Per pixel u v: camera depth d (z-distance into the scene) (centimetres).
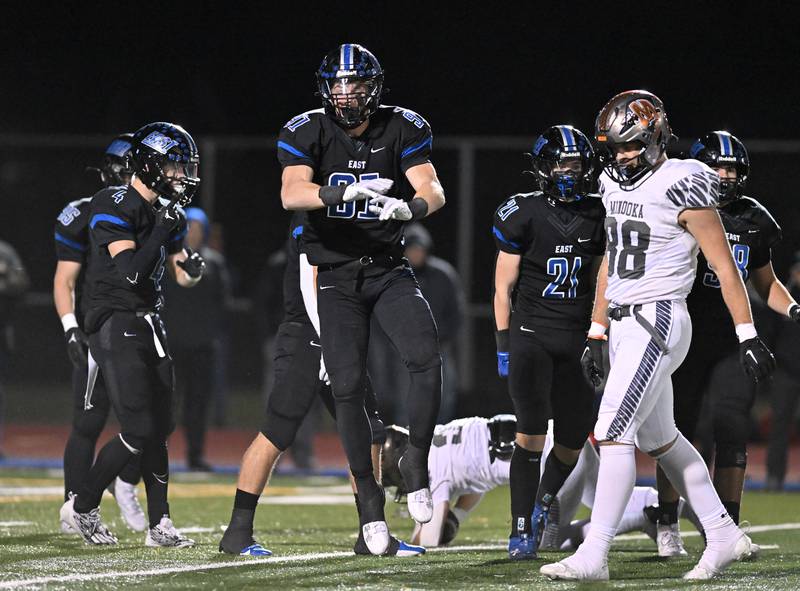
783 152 4538
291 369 2012
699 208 1694
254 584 1644
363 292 1881
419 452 1848
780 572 1820
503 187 4816
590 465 2178
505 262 1973
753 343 1691
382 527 1912
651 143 1702
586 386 1977
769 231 2136
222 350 5088
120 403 2088
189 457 3878
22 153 5309
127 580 1664
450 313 3881
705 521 1780
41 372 5753
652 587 1655
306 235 1898
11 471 3772
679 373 2144
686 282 1723
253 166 5162
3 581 1648
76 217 2252
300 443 3984
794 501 3256
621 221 1725
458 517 2358
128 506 2361
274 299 3922
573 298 1961
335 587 1630
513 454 2003
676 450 1778
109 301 2102
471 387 4769
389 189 1852
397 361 3859
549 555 2061
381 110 1908
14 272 4150
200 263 2298
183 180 2072
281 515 2778
